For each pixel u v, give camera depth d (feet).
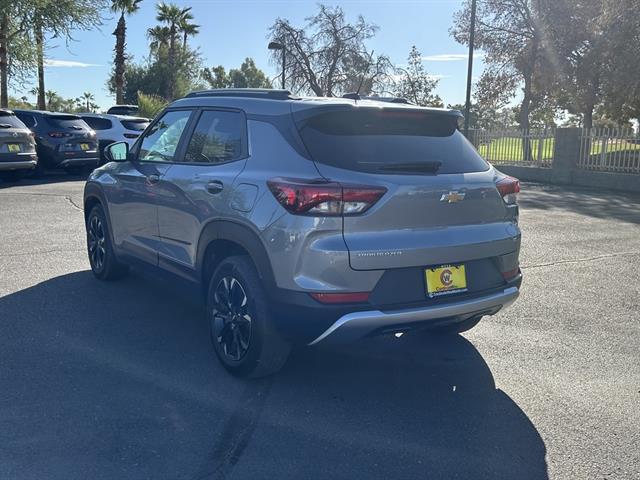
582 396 13.69
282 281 12.49
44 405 12.62
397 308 12.47
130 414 12.38
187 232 15.47
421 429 12.18
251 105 14.46
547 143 67.05
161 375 14.25
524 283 22.66
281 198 12.45
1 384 13.51
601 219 37.86
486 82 98.48
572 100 90.38
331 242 12.06
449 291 13.16
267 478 10.42
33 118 54.08
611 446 11.64
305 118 13.10
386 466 10.87
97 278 21.65
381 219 12.33
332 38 107.45
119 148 18.54
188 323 17.67
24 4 79.77
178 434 11.70
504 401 13.43
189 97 17.29
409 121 14.17
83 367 14.52
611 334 17.47
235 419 12.36
